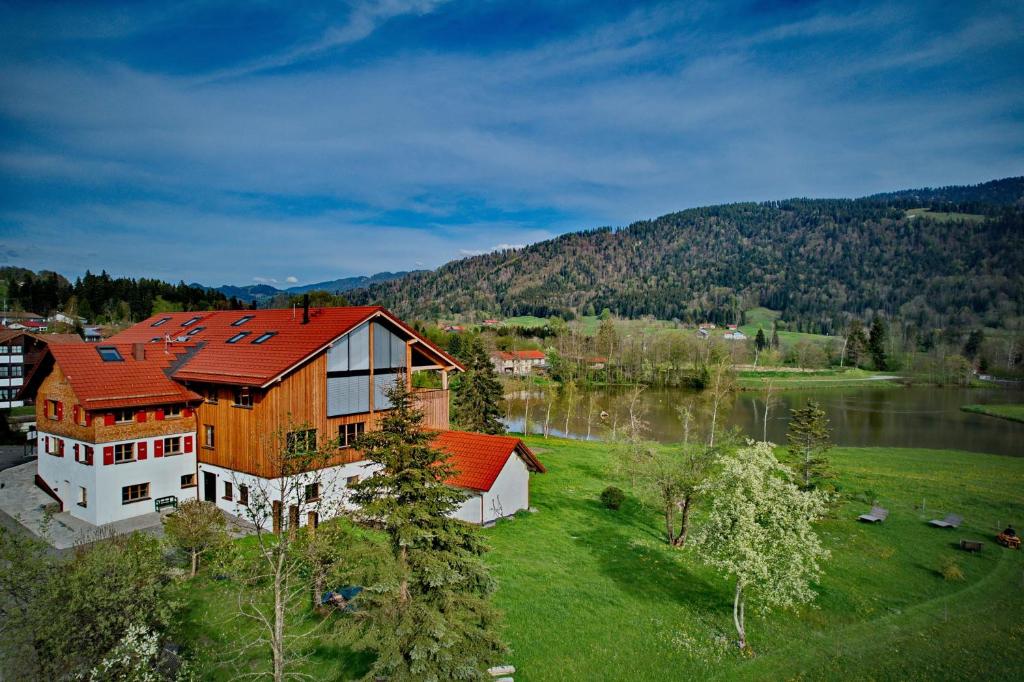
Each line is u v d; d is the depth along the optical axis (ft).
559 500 120.57
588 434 225.97
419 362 118.52
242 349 99.81
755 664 62.18
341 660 56.75
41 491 105.09
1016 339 459.32
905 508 124.47
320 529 55.16
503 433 181.06
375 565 46.42
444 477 50.24
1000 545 101.24
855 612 75.10
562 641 63.67
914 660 64.03
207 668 53.57
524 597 72.43
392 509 46.75
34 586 40.93
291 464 54.65
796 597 78.07
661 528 107.34
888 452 190.29
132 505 92.17
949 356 415.64
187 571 71.97
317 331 97.45
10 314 340.18
